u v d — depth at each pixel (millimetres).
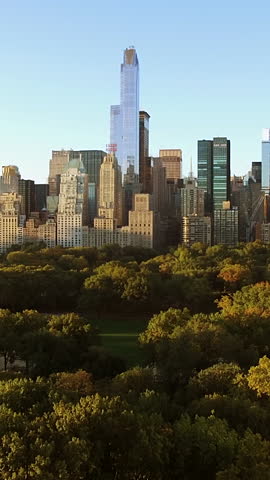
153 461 89562
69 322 174750
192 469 95312
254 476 85500
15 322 180250
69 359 155875
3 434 88562
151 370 145750
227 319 181125
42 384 114062
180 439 95375
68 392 111188
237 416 106562
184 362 142750
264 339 171000
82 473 85188
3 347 162500
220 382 124750
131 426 93375
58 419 93125
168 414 109562
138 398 115312
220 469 91062
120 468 90812
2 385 111688
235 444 93188
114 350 197375
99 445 89750
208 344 152500
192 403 113062
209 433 94188
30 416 98562
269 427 104875
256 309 193875
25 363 174250
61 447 87062
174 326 171750
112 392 120188
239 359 153000
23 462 83875
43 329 169625
